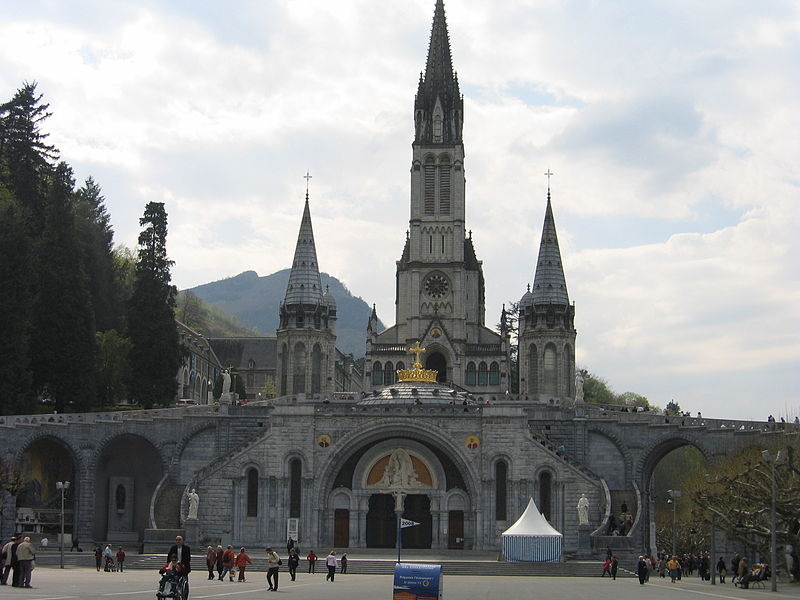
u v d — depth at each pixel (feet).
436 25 584.81
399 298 565.53
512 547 281.33
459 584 224.33
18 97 433.48
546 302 436.35
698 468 402.93
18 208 404.36
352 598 162.09
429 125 569.64
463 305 552.41
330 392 456.45
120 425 346.54
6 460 328.08
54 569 258.16
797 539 234.17
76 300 370.12
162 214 411.54
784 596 186.19
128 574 241.14
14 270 341.82
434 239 558.97
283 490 331.98
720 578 262.67
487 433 331.36
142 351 398.42
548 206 448.65
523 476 328.29
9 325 340.39
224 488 331.77
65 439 339.16
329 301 477.36
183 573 135.95
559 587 214.69
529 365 436.35
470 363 542.98
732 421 338.34
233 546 329.31
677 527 379.35
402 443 337.72
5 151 429.38
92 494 341.82
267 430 336.08
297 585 203.21
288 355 450.71
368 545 337.31
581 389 357.20
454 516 334.85
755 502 246.06
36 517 338.34
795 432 290.97
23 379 344.28
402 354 543.80
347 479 338.34
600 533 309.42
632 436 346.74
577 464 327.47
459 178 564.30
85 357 370.12
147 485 358.64
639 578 238.48
